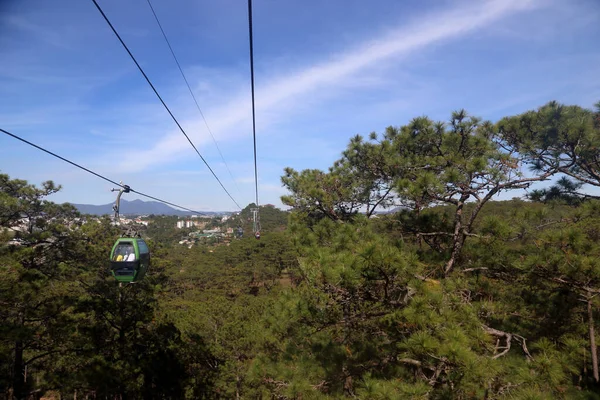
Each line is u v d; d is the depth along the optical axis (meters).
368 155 8.24
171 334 17.25
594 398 4.46
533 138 6.45
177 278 53.72
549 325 6.10
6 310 11.33
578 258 4.88
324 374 6.31
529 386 3.99
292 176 10.30
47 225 14.56
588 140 5.57
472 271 6.67
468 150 7.00
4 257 12.42
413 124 7.56
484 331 4.80
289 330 7.11
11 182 14.05
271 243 59.16
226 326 19.08
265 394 7.89
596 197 6.41
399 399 4.18
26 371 15.88
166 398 17.62
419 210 7.01
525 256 5.72
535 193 6.93
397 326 5.28
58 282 14.51
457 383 4.12
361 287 5.29
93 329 13.16
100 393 12.64
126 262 9.08
